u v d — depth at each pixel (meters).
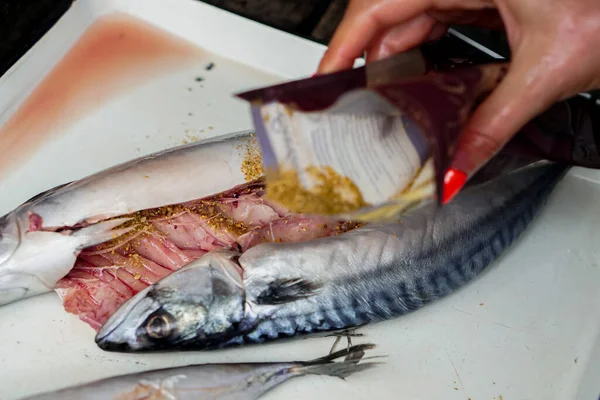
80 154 0.47
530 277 0.43
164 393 0.38
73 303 0.41
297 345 0.41
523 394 0.39
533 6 0.32
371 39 0.39
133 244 0.43
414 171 0.29
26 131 0.47
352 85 0.31
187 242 0.44
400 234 0.41
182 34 0.51
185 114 0.49
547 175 0.43
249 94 0.29
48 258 0.41
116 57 0.50
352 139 0.30
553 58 0.31
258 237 0.43
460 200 0.42
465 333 0.41
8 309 0.41
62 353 0.40
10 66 0.50
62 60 0.50
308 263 0.40
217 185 0.42
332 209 0.30
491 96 0.32
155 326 0.39
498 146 0.32
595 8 0.31
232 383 0.39
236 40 0.51
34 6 0.54
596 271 0.43
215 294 0.40
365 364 0.40
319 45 0.49
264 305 0.40
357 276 0.40
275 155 0.30
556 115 0.39
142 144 0.47
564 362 0.40
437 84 0.29
